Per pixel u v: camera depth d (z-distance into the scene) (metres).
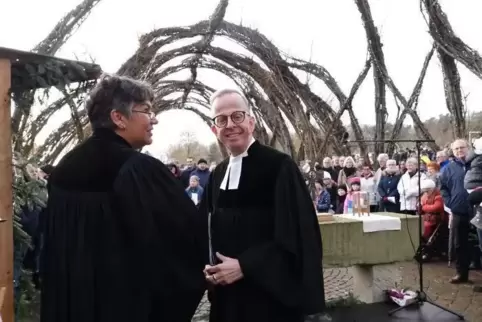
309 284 2.03
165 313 1.93
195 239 1.96
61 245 1.89
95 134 1.97
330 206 8.49
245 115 2.23
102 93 1.96
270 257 2.06
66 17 6.93
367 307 4.90
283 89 10.52
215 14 9.74
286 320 2.15
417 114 10.89
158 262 1.84
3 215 2.84
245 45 10.52
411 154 10.56
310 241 2.07
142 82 2.05
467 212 5.89
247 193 2.17
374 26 10.34
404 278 6.28
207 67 11.66
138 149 2.08
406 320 4.48
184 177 10.74
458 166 6.05
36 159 4.00
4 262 2.83
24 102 3.14
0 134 2.83
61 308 1.87
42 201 3.42
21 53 2.86
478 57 9.25
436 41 9.77
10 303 2.83
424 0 9.58
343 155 10.91
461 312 4.88
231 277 2.04
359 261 4.67
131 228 1.82
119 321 1.81
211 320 2.27
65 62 3.05
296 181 2.15
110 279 1.82
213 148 22.41
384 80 10.71
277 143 11.83
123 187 1.83
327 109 11.01
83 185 1.91
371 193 8.38
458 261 6.01
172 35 9.45
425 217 7.28
